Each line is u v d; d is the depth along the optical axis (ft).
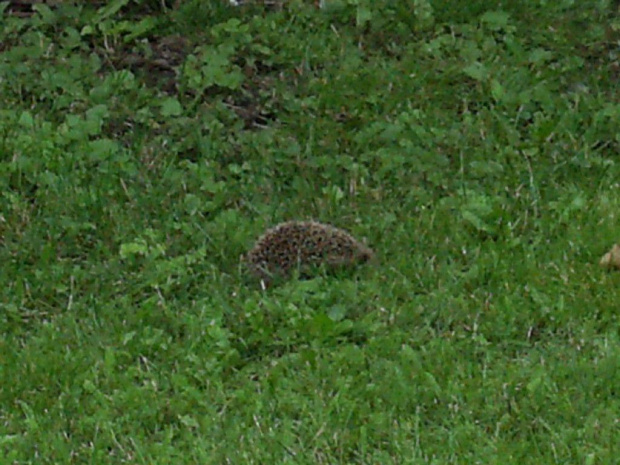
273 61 41.34
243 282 32.86
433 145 37.99
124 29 42.16
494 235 34.40
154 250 33.65
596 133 38.40
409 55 41.57
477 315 31.22
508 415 27.71
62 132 37.78
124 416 28.07
